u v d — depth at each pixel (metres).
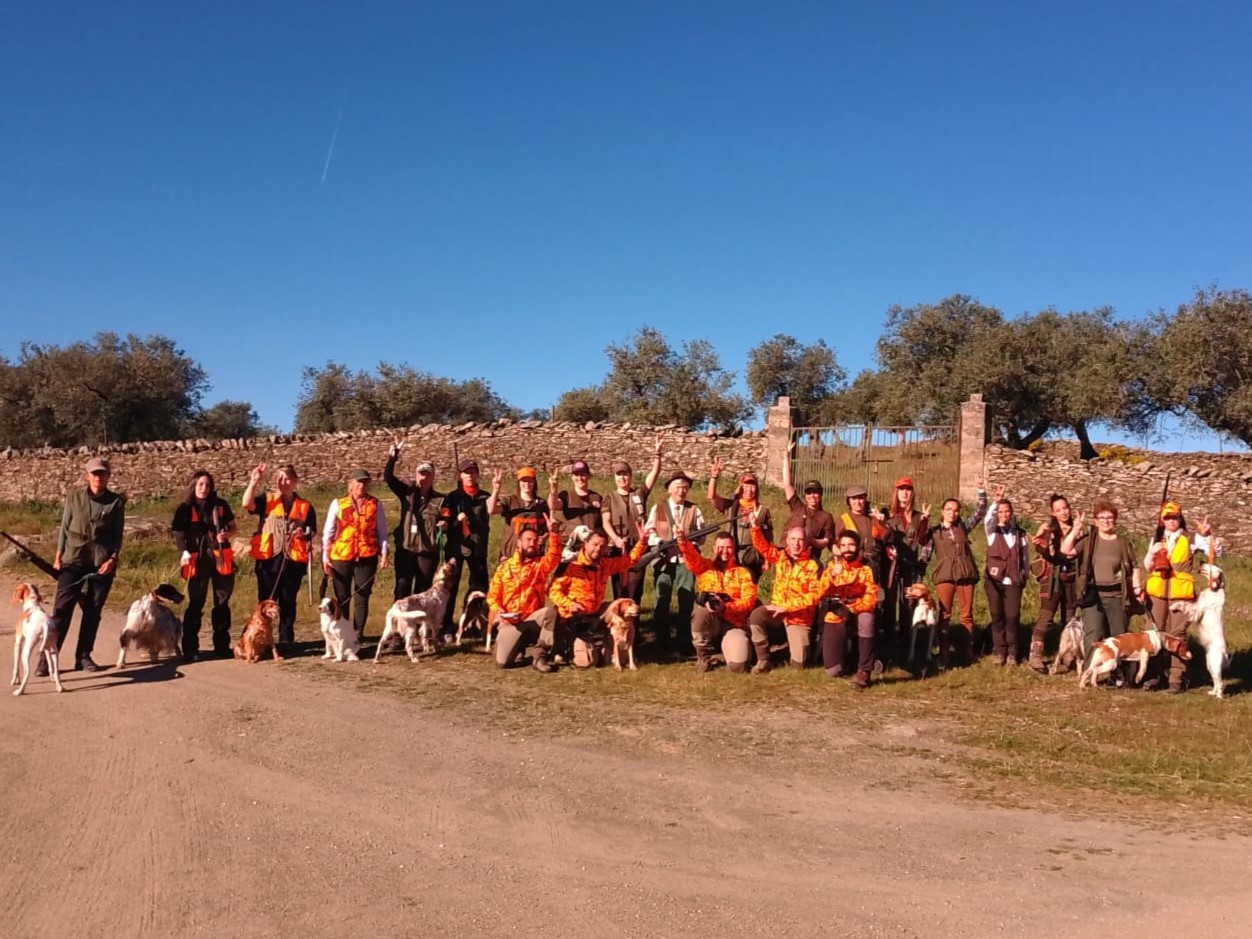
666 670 8.60
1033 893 4.16
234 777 5.54
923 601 8.95
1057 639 10.26
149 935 3.72
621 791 5.42
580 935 3.74
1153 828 5.09
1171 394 29.59
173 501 23.27
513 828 4.83
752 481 9.22
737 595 8.80
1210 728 7.23
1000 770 6.09
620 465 9.64
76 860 4.39
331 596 10.20
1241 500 19.66
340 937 3.71
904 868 4.41
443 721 6.85
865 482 21.36
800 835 4.81
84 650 8.39
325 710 7.09
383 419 41.97
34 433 38.00
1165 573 8.50
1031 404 33.34
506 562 8.82
